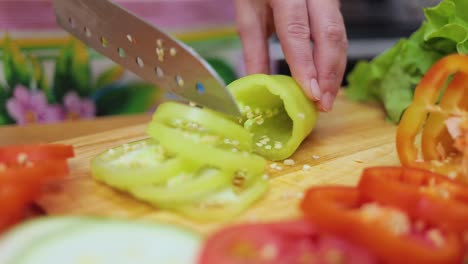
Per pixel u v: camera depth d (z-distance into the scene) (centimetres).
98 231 25
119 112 58
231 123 34
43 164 31
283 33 39
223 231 26
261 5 43
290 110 37
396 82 45
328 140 41
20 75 53
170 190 30
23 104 54
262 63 44
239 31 44
